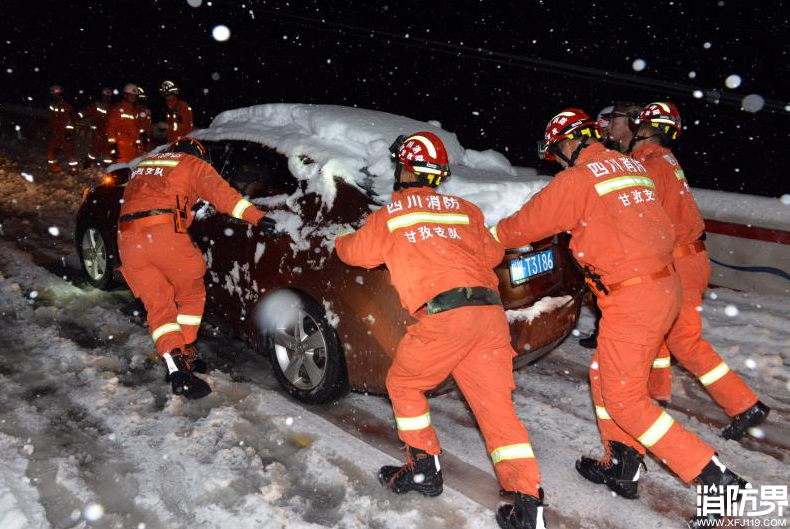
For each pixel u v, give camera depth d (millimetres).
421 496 3314
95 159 10742
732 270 6406
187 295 4352
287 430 3840
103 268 5707
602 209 3025
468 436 3910
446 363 3000
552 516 3230
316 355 4078
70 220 8055
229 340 5098
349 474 3469
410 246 2994
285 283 4070
